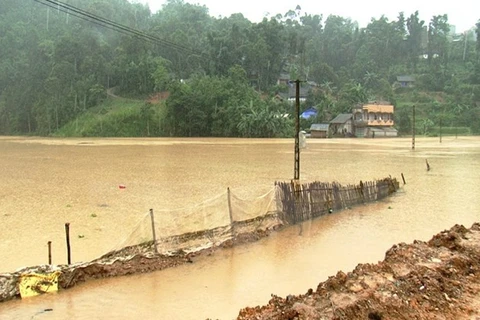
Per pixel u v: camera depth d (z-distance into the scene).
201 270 11.61
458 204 20.83
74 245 13.61
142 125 92.88
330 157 44.34
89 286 10.42
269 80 114.56
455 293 8.63
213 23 136.88
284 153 48.56
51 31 128.75
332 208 18.95
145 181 26.61
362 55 136.62
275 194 16.28
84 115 99.50
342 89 115.19
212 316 8.86
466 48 141.25
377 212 19.06
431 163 38.91
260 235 14.89
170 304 9.44
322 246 13.91
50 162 37.81
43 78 110.06
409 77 126.56
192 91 90.94
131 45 107.75
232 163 37.41
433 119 109.06
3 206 19.16
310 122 99.06
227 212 14.23
